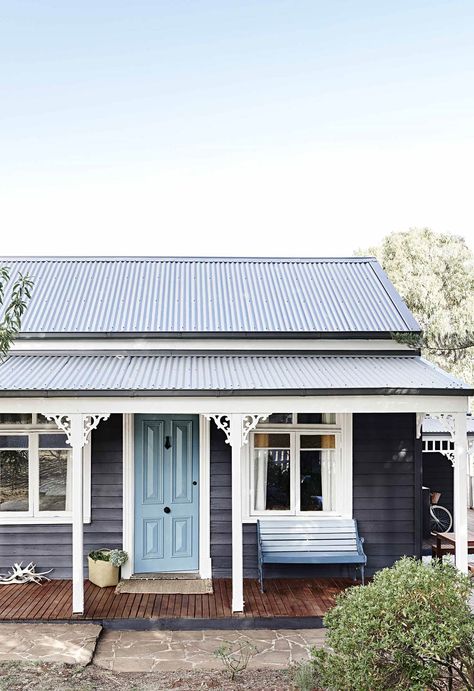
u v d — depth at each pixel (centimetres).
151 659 828
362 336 1201
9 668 784
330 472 1144
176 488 1135
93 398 947
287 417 1146
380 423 1145
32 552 1109
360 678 577
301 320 1234
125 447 1116
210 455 1130
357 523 1131
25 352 1176
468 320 2792
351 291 1359
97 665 809
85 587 1057
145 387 950
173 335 1189
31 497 1114
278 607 966
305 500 1140
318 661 711
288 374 1051
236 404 962
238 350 1198
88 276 1389
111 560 1055
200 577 1112
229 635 909
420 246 3009
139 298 1306
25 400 945
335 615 648
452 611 588
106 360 1143
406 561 653
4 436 1119
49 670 784
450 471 1490
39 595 1016
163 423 1137
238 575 947
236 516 950
